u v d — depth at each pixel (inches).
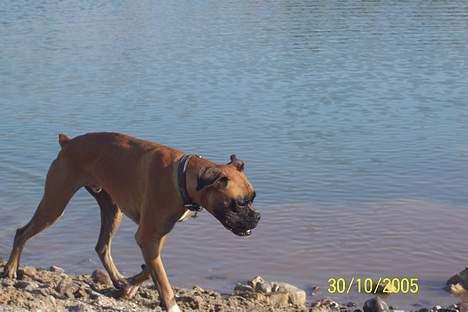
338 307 335.0
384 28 1197.1
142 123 658.2
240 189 252.4
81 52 1012.5
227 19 1316.4
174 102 732.7
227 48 1034.1
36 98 749.9
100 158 282.2
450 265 388.5
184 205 260.8
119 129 638.5
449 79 837.2
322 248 403.9
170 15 1382.9
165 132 629.3
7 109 706.2
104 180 282.2
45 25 1266.0
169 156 265.3
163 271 267.7
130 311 273.1
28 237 300.4
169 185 261.0
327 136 617.6
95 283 327.6
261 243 406.9
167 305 266.5
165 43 1078.4
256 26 1230.3
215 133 625.0
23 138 605.6
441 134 624.7
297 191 491.5
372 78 841.5
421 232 426.9
